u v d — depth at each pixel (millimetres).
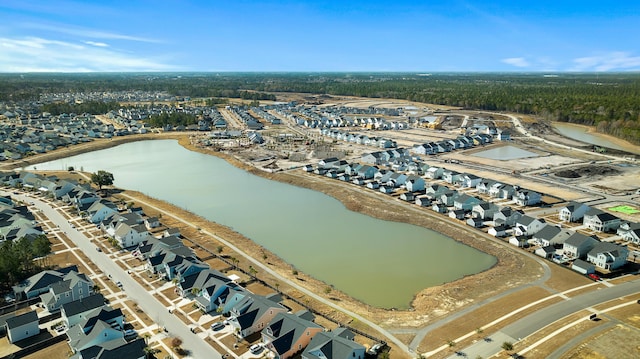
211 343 56250
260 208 114500
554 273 74438
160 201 118000
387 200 117562
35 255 79875
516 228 92438
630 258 79562
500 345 54656
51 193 120438
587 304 63688
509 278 73500
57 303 64625
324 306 65250
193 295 67438
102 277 74312
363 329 59156
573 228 94750
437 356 52969
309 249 88062
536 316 60938
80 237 92188
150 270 76000
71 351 54844
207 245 88500
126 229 87812
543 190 123000
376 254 85562
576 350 52781
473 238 91312
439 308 64562
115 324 58438
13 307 65188
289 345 53125
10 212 100250
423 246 89625
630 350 52562
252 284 72500
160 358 53031
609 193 119500
